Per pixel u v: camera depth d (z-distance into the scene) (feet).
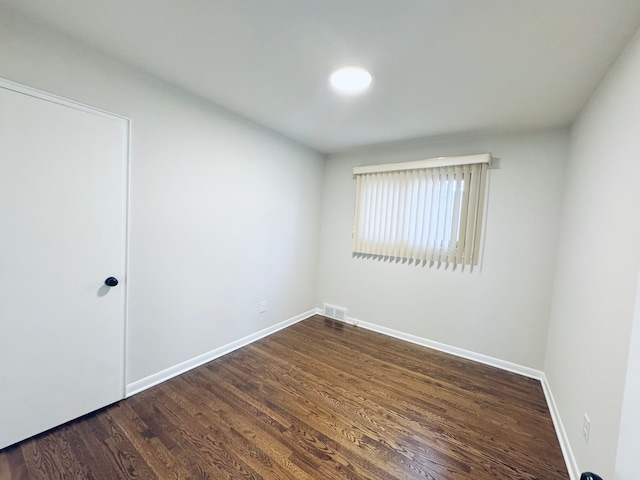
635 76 4.00
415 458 5.32
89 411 6.06
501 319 9.09
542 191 8.40
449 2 3.83
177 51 5.49
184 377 7.66
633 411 3.48
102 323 6.14
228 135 8.42
